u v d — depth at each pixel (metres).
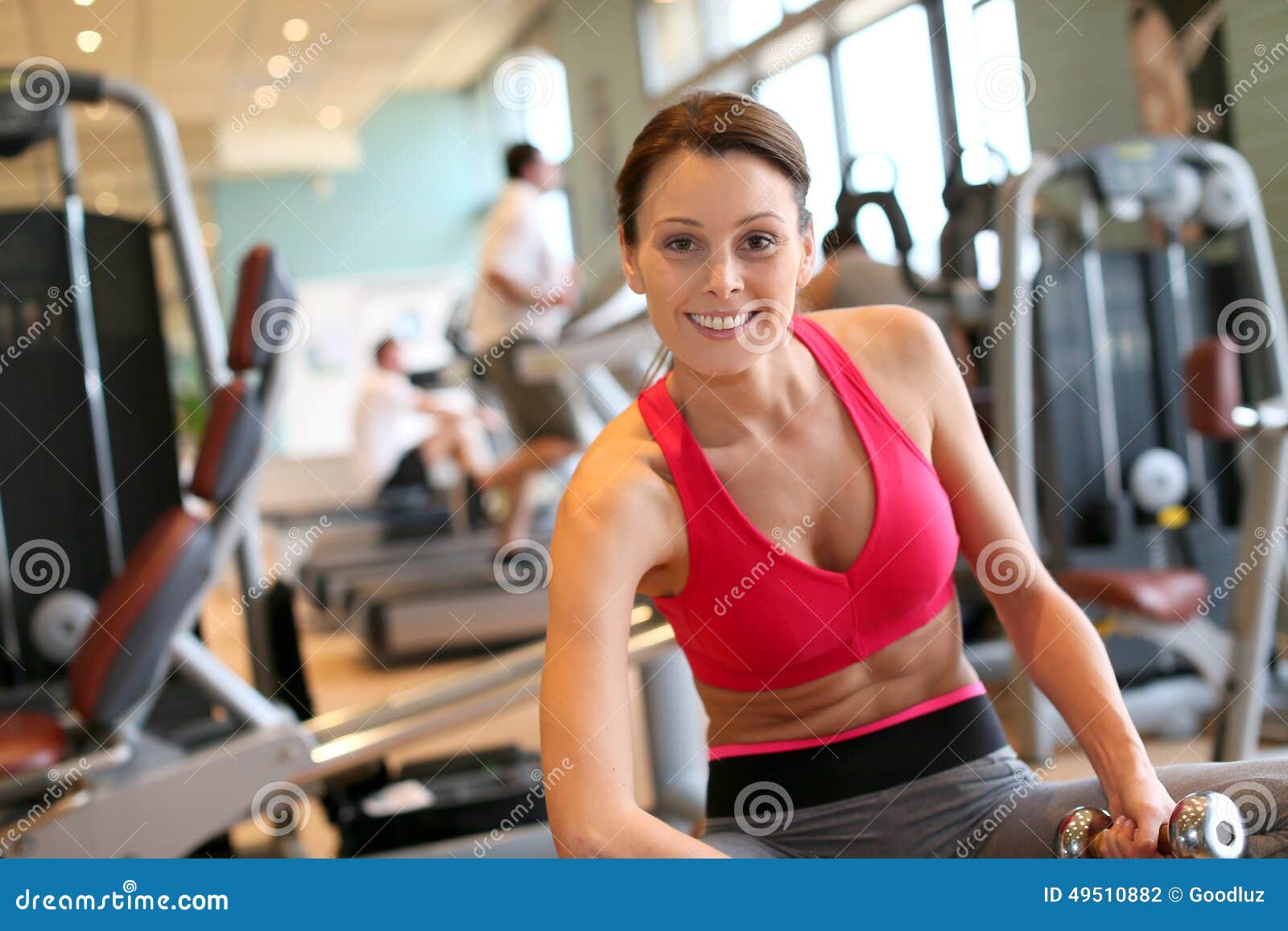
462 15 8.52
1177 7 3.88
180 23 7.50
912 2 5.30
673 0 7.55
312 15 7.68
